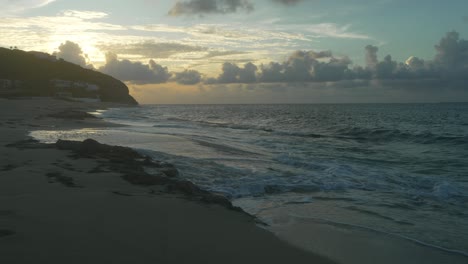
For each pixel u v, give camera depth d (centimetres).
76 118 3234
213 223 532
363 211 710
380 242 541
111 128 2408
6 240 401
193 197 656
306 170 1085
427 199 811
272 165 1148
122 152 1065
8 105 4528
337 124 3753
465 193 864
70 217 495
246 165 1128
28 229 439
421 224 640
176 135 2033
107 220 498
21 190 620
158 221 516
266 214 671
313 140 2103
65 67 14612
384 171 1123
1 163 849
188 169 1020
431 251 516
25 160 898
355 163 1295
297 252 475
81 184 690
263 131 2708
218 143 1722
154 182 734
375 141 2184
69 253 381
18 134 1548
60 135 1753
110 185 695
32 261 355
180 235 472
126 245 420
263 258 436
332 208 724
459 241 562
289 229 584
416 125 3697
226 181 898
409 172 1146
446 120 4706
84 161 921
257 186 855
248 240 483
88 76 15362
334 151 1622
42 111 3978
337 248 508
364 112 7756
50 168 809
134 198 616
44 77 12738
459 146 1891
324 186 894
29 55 13838
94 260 371
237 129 2852
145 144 1555
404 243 543
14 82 10606
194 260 404
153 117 4822
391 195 841
